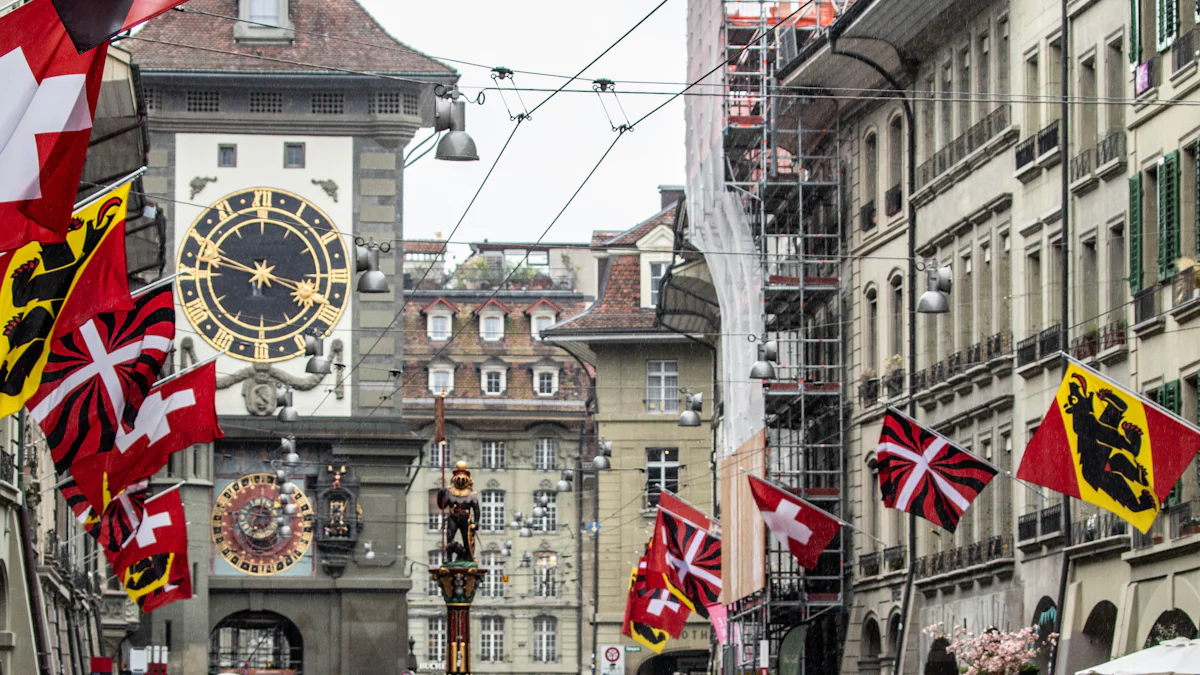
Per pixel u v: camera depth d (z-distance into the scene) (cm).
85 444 3008
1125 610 3925
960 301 5062
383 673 7712
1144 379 3956
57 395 2995
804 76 5884
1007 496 4706
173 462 7650
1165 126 3881
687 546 5369
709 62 6431
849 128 5994
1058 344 4397
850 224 5972
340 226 7825
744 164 6519
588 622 11156
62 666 5706
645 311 9369
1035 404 4516
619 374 9288
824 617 6253
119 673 7575
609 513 9225
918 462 3784
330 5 8031
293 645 8419
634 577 6053
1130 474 3027
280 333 7769
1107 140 4144
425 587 11562
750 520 5900
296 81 7775
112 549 4291
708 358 9269
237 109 7794
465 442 11575
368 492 7794
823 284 6053
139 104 5441
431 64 7869
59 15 1959
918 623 5247
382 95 7856
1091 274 4281
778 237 6166
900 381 5453
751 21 6400
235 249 7769
